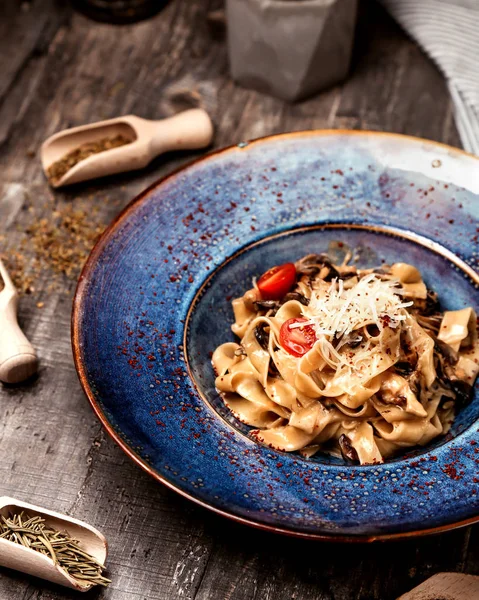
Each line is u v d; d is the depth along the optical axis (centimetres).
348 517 68
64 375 82
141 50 105
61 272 88
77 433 78
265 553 73
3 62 103
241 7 94
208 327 81
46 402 80
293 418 76
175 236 82
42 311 85
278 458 73
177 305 79
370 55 104
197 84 102
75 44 105
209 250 82
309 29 94
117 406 72
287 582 72
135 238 80
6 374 79
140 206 81
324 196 84
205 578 72
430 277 82
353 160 85
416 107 100
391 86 102
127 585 71
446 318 80
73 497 75
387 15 108
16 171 95
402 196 84
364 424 76
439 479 71
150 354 76
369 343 76
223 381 78
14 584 71
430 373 77
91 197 93
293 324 77
